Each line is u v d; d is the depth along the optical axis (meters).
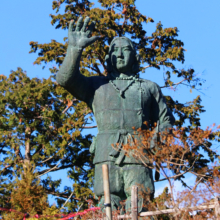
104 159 19.03
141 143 18.92
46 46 39.47
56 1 41.03
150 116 20.58
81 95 20.08
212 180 17.97
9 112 36.84
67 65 19.30
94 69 39.22
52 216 19.56
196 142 19.09
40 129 37.38
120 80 20.31
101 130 19.61
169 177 17.83
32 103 36.53
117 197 18.91
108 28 39.25
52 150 35.97
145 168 19.02
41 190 20.44
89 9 41.47
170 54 39.66
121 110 19.61
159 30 41.16
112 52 20.67
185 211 16.84
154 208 17.97
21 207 19.92
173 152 18.44
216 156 33.59
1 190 32.22
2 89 37.25
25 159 36.53
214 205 16.70
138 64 20.86
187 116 38.59
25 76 38.91
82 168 37.41
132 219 17.09
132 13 40.69
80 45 19.36
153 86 20.64
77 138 36.88
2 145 38.19
